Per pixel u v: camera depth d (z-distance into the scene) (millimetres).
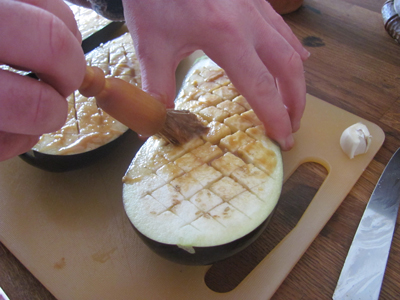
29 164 264
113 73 297
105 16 294
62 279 207
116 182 255
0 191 253
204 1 192
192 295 197
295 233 210
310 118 271
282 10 355
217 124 235
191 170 211
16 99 121
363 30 336
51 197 247
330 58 313
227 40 192
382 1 365
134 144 279
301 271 198
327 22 348
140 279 205
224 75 271
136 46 202
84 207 241
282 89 227
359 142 235
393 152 246
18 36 112
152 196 203
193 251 184
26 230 230
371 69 300
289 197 231
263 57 214
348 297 178
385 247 192
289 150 252
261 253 209
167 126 204
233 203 197
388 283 185
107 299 198
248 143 224
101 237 224
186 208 196
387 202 212
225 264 208
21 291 205
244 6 203
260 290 192
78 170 264
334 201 222
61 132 256
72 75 132
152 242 189
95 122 264
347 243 205
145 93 177
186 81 276
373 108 273
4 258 220
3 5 109
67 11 174
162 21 194
